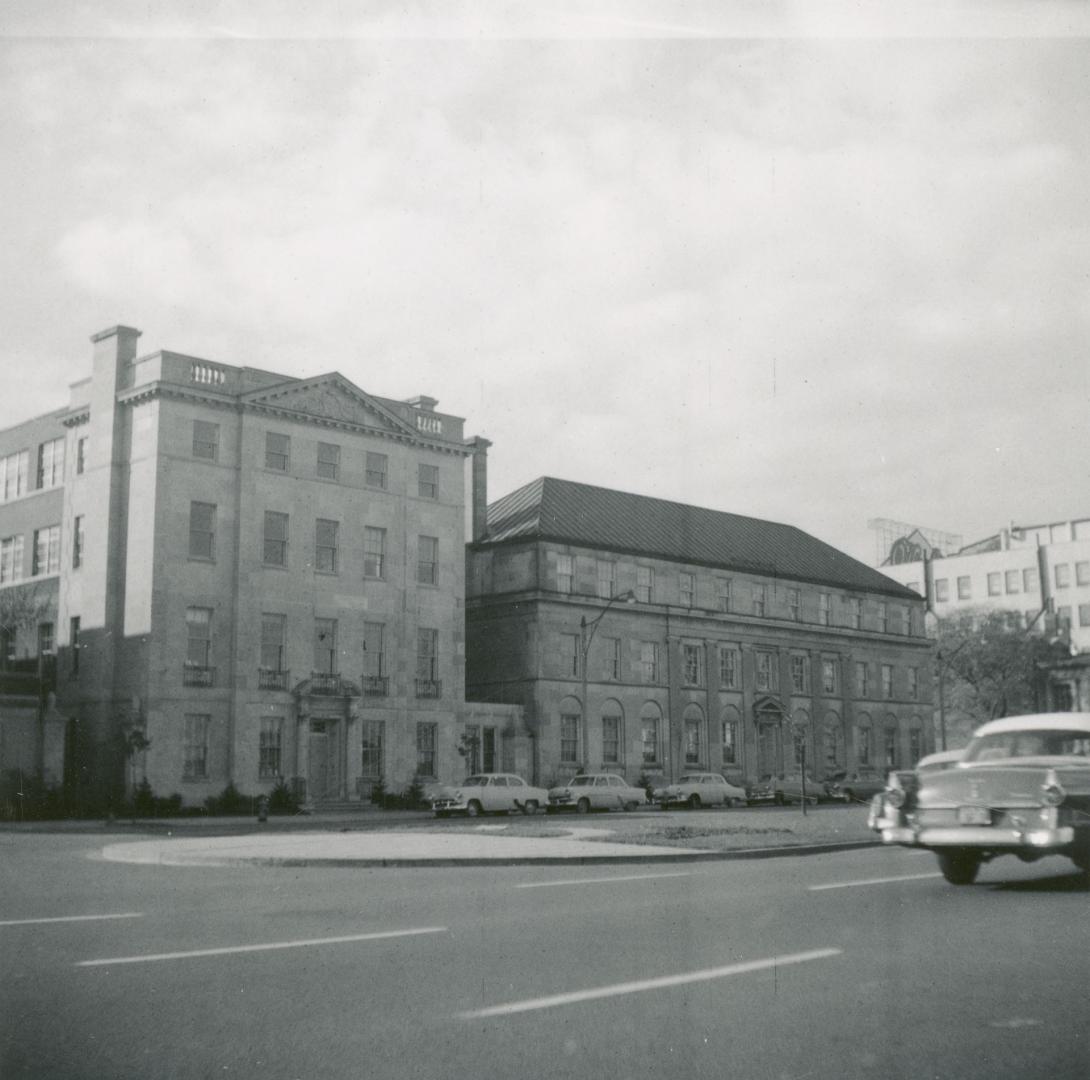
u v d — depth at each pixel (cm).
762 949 939
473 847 2083
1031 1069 608
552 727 5872
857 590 7631
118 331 4838
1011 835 1314
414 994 778
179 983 818
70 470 5009
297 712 4891
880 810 1394
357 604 5178
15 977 841
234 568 4797
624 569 6344
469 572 6203
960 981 812
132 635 4625
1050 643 4281
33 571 5222
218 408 4831
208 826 3712
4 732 4381
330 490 5147
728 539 7225
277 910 1215
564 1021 705
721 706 6706
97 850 2414
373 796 5088
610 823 3288
